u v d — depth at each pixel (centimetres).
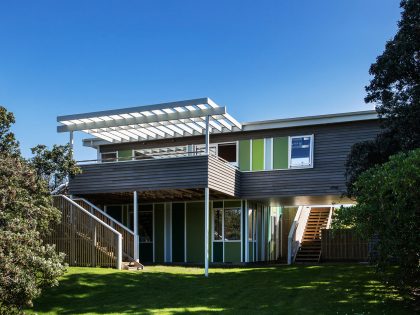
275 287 1348
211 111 1720
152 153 2252
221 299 1216
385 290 1266
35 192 1323
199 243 2214
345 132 1945
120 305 1147
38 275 995
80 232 1677
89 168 1905
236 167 2042
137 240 1756
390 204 1046
